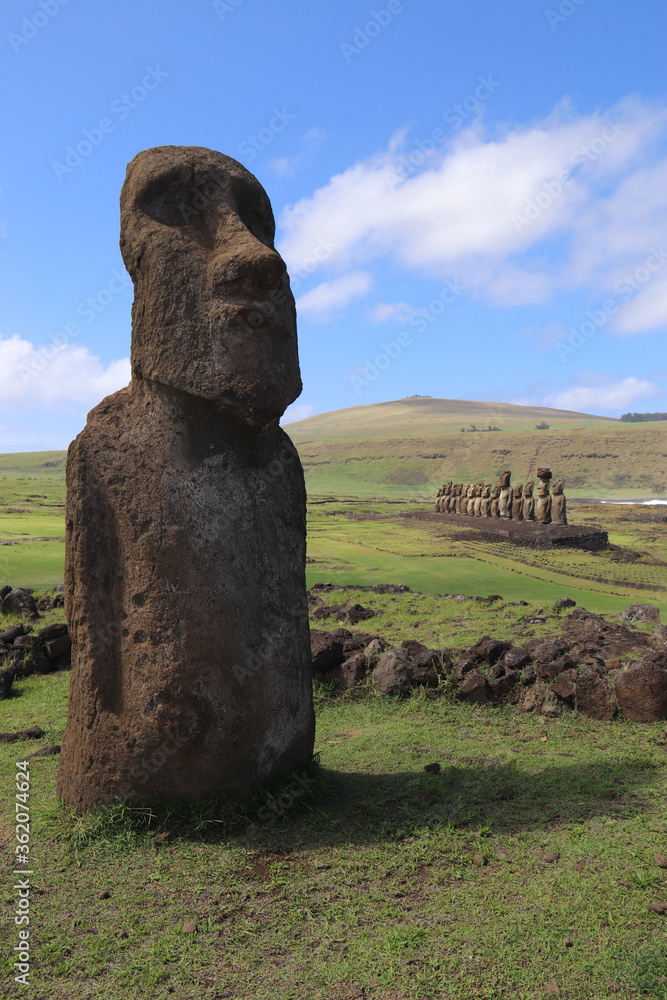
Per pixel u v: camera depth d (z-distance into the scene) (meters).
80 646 4.78
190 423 4.85
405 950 3.41
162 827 4.52
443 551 26.89
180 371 4.71
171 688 4.53
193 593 4.62
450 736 6.54
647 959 3.21
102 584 4.77
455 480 124.44
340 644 8.22
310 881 4.02
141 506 4.71
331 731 6.94
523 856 4.19
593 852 4.15
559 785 5.14
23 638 9.58
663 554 26.66
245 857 4.28
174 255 4.80
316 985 3.23
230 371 4.69
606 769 5.43
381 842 4.43
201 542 4.70
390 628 11.14
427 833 4.49
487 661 7.91
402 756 5.99
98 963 3.42
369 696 7.79
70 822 4.61
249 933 3.60
